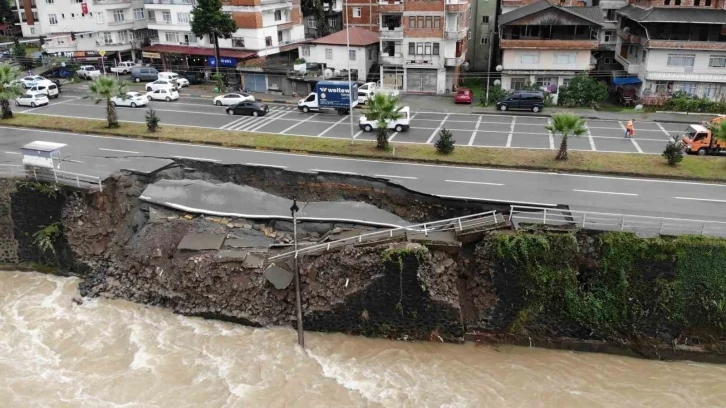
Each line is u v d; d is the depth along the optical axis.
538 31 60.16
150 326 28.50
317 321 27.95
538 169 37.78
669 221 28.56
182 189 34.34
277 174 35.72
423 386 24.62
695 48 54.31
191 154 41.88
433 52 62.88
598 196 33.06
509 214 29.27
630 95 58.00
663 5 56.72
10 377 25.23
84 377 25.23
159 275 30.20
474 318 27.39
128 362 26.08
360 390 24.39
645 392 24.17
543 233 27.08
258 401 23.73
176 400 23.86
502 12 70.56
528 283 26.64
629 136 45.84
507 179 36.09
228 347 27.00
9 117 52.12
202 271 29.08
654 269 26.08
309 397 23.97
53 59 75.69
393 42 63.94
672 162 37.34
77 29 77.94
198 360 26.16
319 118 53.69
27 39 91.94
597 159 39.06
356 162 39.88
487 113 55.25
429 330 27.36
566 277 26.42
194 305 29.22
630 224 27.69
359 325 27.81
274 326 28.28
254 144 43.62
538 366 25.78
